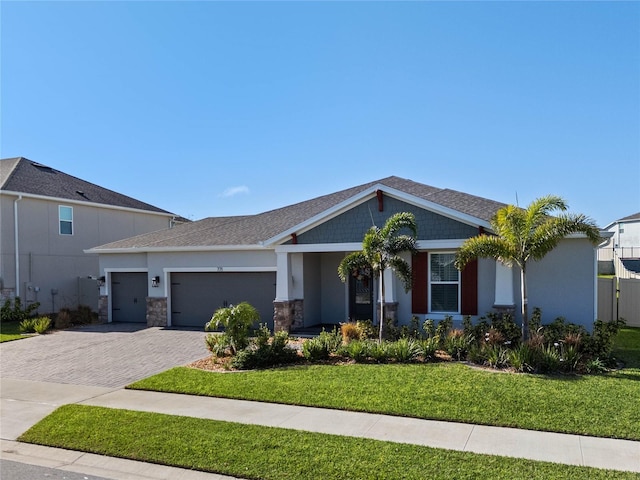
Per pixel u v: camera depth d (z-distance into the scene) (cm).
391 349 1153
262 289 1855
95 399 938
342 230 1586
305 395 888
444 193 1731
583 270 1334
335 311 1856
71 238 2567
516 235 1141
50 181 2638
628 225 4125
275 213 2223
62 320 1998
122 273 2150
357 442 663
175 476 601
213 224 2302
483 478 545
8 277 2270
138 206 3009
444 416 757
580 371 1010
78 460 660
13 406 914
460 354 1152
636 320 1827
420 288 1508
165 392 970
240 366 1143
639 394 835
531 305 1380
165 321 1973
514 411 766
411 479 548
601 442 652
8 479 602
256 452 641
